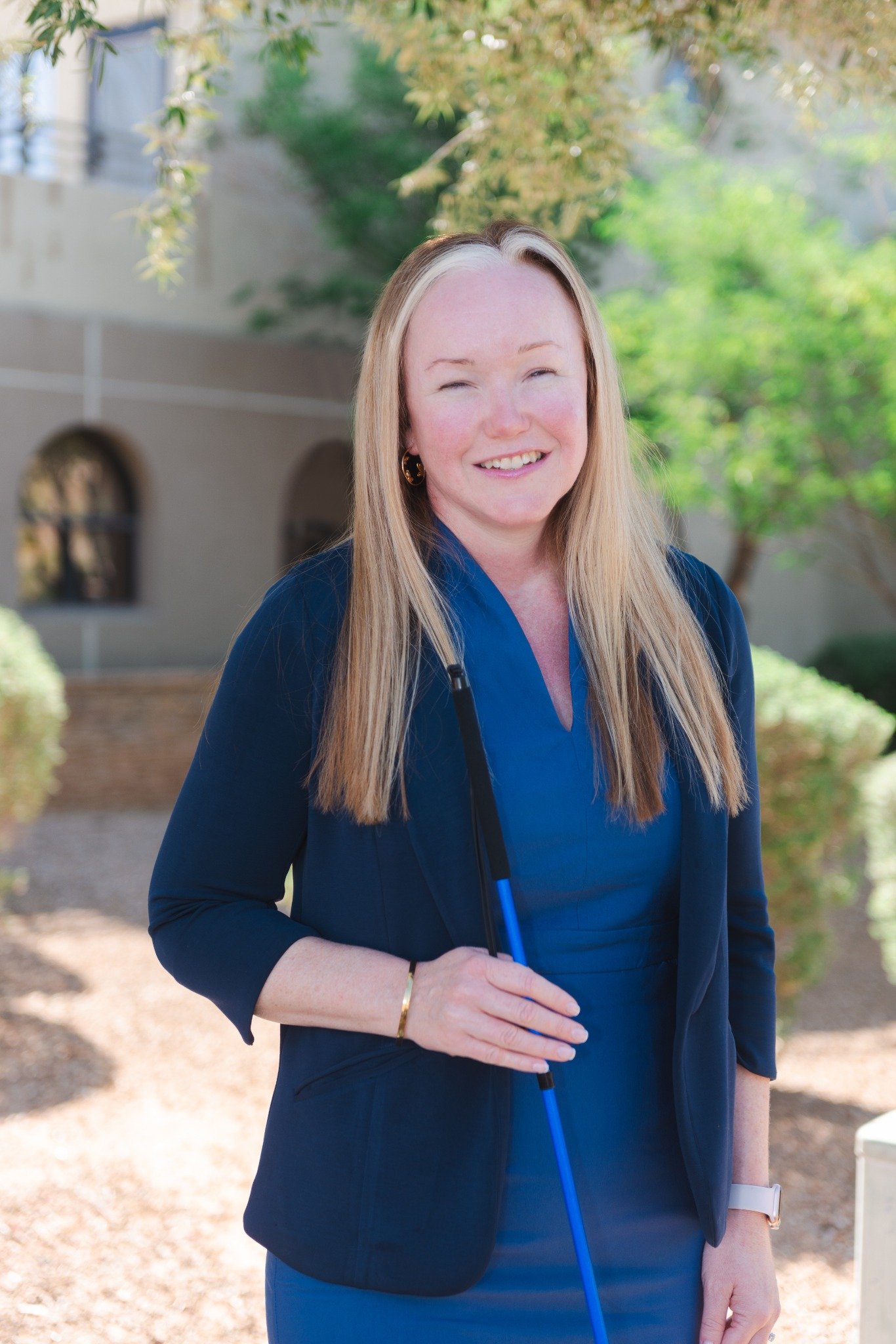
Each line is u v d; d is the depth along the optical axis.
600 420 1.55
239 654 1.47
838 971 7.05
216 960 1.41
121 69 12.43
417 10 3.08
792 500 11.35
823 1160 4.37
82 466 12.77
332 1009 1.37
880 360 10.53
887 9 2.79
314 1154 1.41
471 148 3.75
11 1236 3.61
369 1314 1.39
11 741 6.18
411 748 1.41
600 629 1.52
